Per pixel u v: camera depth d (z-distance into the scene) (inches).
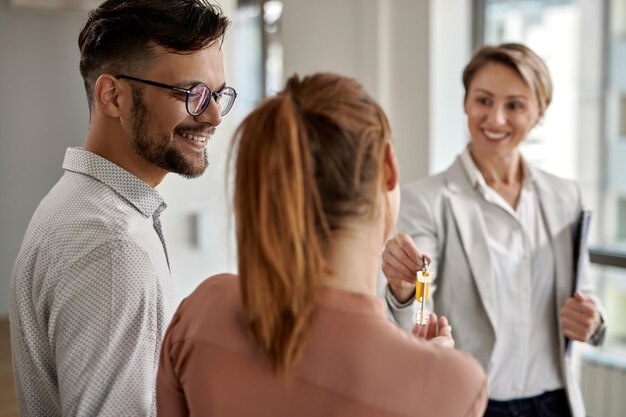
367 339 28.7
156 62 41.0
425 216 69.9
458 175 71.6
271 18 183.9
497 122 69.6
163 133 42.0
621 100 121.8
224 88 45.3
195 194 110.0
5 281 190.2
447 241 70.0
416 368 28.6
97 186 41.1
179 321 32.4
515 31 135.9
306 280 28.0
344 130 28.4
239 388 29.3
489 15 139.6
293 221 27.2
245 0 191.2
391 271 53.2
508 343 68.6
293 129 27.5
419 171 141.5
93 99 43.0
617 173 123.6
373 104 29.7
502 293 68.8
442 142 139.7
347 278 29.6
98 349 37.0
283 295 27.8
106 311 37.0
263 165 27.5
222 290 31.9
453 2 137.5
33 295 39.6
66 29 188.4
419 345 29.4
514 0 134.8
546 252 70.6
